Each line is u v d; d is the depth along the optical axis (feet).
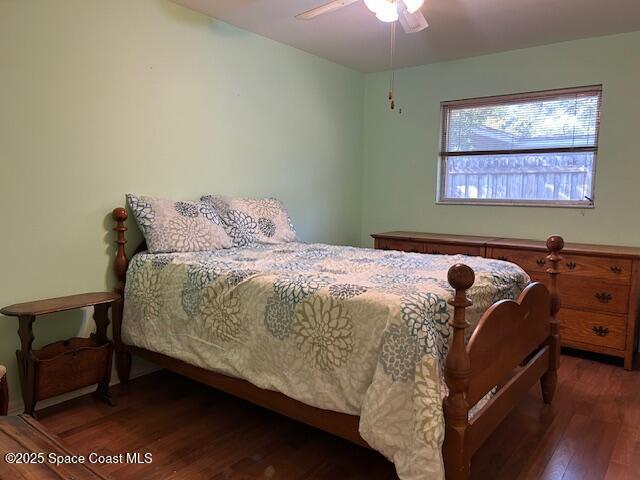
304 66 12.37
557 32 10.59
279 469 6.12
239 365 6.61
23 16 7.19
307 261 8.09
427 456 4.65
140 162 8.93
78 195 8.07
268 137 11.59
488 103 12.65
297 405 6.05
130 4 8.57
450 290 5.90
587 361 10.18
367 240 15.14
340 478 5.95
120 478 5.87
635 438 6.89
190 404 8.03
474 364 5.12
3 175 7.13
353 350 5.44
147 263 8.16
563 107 11.59
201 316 7.18
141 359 9.28
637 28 10.28
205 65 9.95
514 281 7.50
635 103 10.60
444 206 13.52
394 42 11.41
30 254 7.52
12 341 7.44
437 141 13.47
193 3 9.23
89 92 8.08
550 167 11.93
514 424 7.30
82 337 8.35
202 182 10.12
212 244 9.16
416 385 4.84
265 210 10.72
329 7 7.35
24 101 7.27
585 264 10.06
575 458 6.36
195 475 5.97
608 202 11.09
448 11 9.39
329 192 13.73
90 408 7.82
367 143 14.88
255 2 9.18
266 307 6.37
